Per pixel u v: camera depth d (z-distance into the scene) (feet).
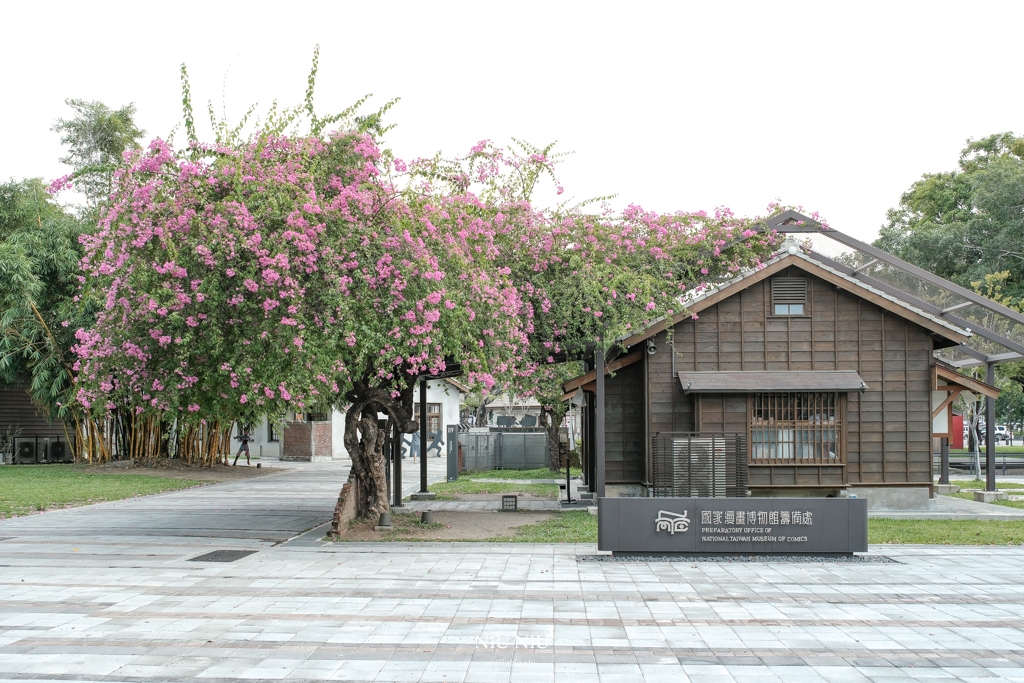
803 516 37.60
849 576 33.35
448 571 34.42
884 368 54.70
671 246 53.67
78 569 35.12
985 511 53.72
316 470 106.83
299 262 37.01
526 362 51.03
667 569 34.83
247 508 59.62
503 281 45.14
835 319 54.90
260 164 38.73
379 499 48.39
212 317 36.96
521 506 60.29
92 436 98.07
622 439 56.95
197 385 40.55
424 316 38.27
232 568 35.27
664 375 54.95
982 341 62.03
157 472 92.02
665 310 52.01
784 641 23.89
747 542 37.63
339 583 32.01
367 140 39.88
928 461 54.34
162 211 37.11
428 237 39.93
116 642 23.81
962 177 138.72
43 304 90.99
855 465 54.34
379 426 51.62
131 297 37.73
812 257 59.06
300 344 35.76
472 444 103.24
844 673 20.97
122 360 39.86
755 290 55.06
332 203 38.06
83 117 106.52
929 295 58.18
